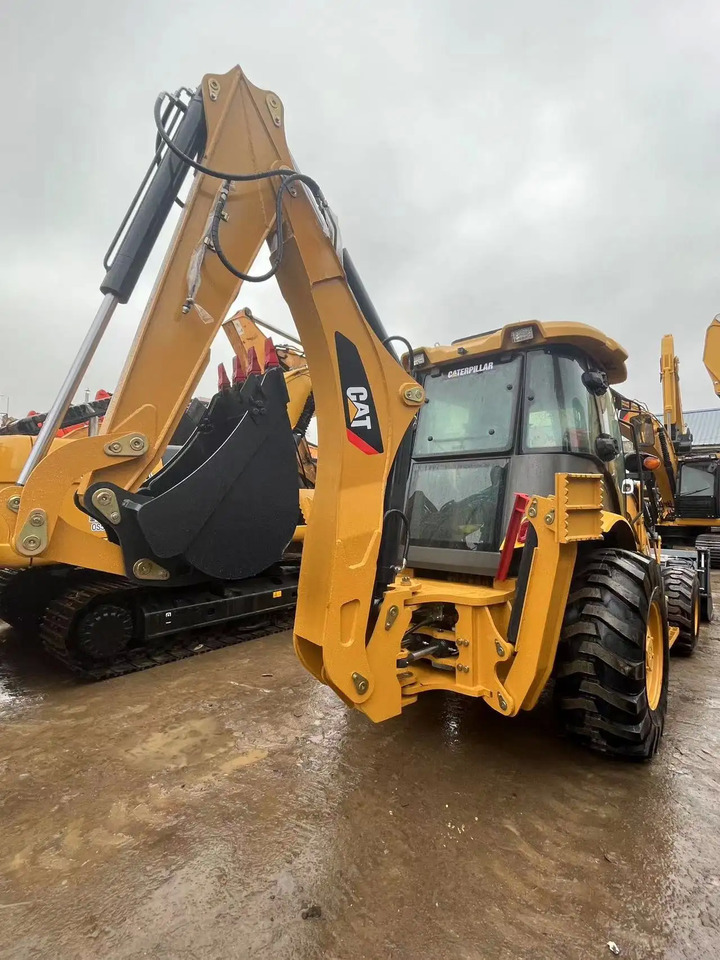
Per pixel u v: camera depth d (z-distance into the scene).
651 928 1.80
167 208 2.45
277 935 1.77
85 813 2.45
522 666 2.60
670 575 4.98
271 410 2.97
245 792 2.60
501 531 3.09
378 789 2.62
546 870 2.06
